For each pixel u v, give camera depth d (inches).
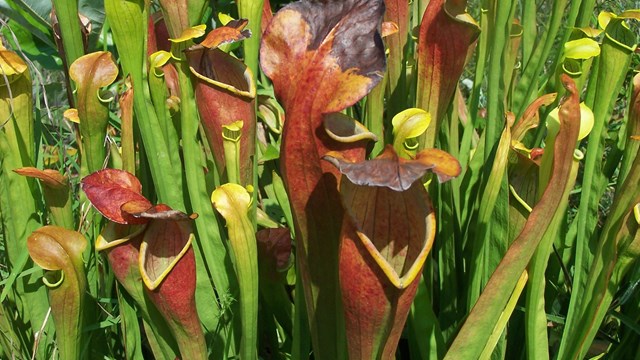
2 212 29.6
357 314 21.2
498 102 29.9
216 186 29.7
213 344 29.8
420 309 27.3
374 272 20.3
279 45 21.5
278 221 37.2
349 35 20.9
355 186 21.0
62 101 50.3
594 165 28.9
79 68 27.2
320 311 24.2
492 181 25.6
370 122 29.0
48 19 43.9
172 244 24.9
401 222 21.5
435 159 18.9
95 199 24.3
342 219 22.4
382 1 20.7
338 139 21.2
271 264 30.2
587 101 28.5
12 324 30.5
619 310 33.6
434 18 25.3
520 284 25.3
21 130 28.4
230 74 27.3
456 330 28.1
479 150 30.5
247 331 26.0
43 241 24.9
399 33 30.8
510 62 32.5
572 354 27.8
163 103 28.5
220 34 25.1
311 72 21.0
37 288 30.0
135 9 25.4
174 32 29.1
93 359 31.0
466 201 31.1
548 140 22.5
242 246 24.3
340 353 24.4
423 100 26.6
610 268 25.4
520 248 22.5
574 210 42.3
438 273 32.4
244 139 26.8
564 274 33.5
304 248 23.3
